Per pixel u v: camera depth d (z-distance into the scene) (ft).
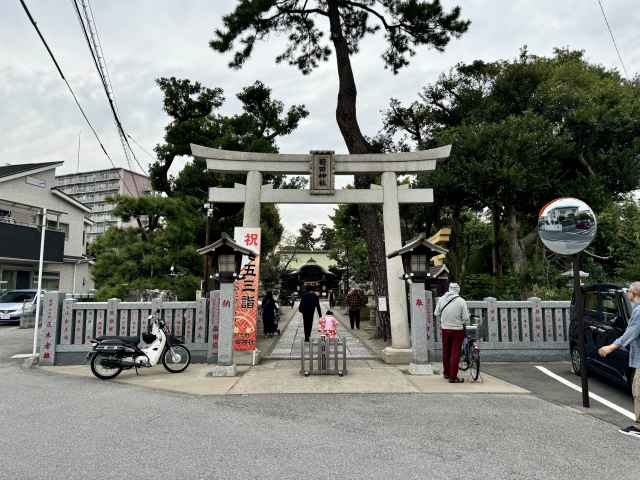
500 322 30.96
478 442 14.39
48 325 29.76
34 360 30.17
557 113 55.06
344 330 54.85
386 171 34.55
